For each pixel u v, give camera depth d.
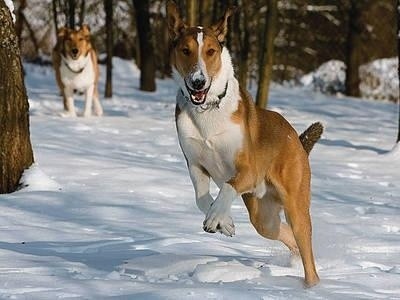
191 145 8.30
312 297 6.96
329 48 45.78
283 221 9.28
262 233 8.74
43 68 40.25
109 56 28.75
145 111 25.23
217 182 8.54
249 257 8.99
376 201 12.92
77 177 13.64
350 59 40.38
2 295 6.70
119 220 10.84
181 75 8.28
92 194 12.38
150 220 10.87
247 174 8.09
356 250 9.58
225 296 6.65
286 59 44.66
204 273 7.68
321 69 43.34
